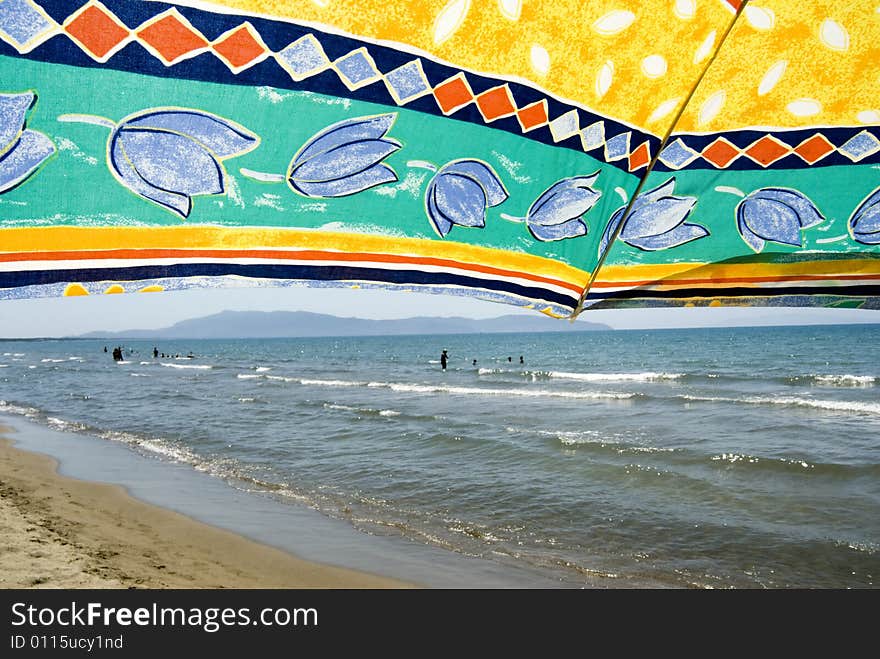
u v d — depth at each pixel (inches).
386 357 3026.6
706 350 2837.1
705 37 39.2
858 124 43.8
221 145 32.8
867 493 440.5
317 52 33.1
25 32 28.9
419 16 34.3
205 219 33.5
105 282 32.4
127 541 366.0
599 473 515.8
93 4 29.5
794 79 42.1
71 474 558.9
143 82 30.9
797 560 329.4
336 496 481.1
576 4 36.7
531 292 43.0
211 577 315.3
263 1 31.8
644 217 44.2
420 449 638.5
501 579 318.3
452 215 38.3
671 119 41.0
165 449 682.2
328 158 34.9
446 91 35.9
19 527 374.0
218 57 31.7
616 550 355.6
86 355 3644.2
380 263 38.0
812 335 4190.5
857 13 40.4
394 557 352.8
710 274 47.4
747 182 44.6
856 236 47.0
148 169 32.0
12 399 1274.6
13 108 29.5
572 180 40.5
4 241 30.4
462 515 426.9
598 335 7170.3
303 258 36.0
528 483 495.2
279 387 1416.1
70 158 30.7
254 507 452.4
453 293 40.5
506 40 36.1
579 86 38.1
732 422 768.3
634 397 1051.3
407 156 36.6
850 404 866.8
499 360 2532.0
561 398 1085.1
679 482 481.7
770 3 39.6
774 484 470.9
